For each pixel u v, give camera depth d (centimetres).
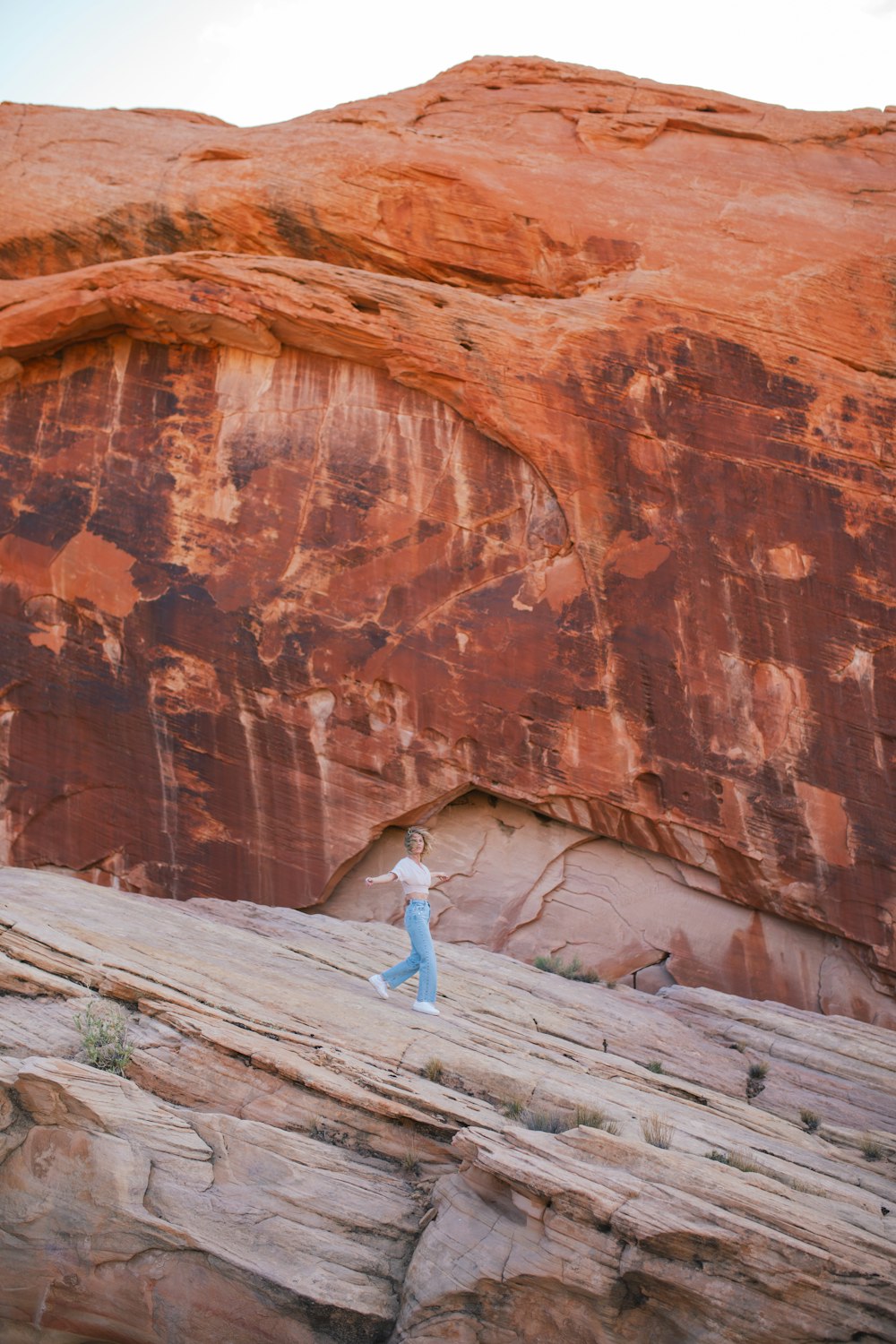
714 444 1306
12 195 1596
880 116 1544
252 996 790
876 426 1298
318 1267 602
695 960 1227
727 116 1570
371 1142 675
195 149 1594
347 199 1499
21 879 1012
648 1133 670
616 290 1377
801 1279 545
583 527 1312
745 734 1239
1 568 1412
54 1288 612
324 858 1284
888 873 1188
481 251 1486
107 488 1421
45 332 1427
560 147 1548
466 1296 582
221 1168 638
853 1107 864
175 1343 602
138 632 1364
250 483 1395
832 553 1267
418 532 1353
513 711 1282
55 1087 619
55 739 1359
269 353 1433
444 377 1356
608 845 1295
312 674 1320
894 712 1221
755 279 1361
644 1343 566
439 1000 900
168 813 1323
